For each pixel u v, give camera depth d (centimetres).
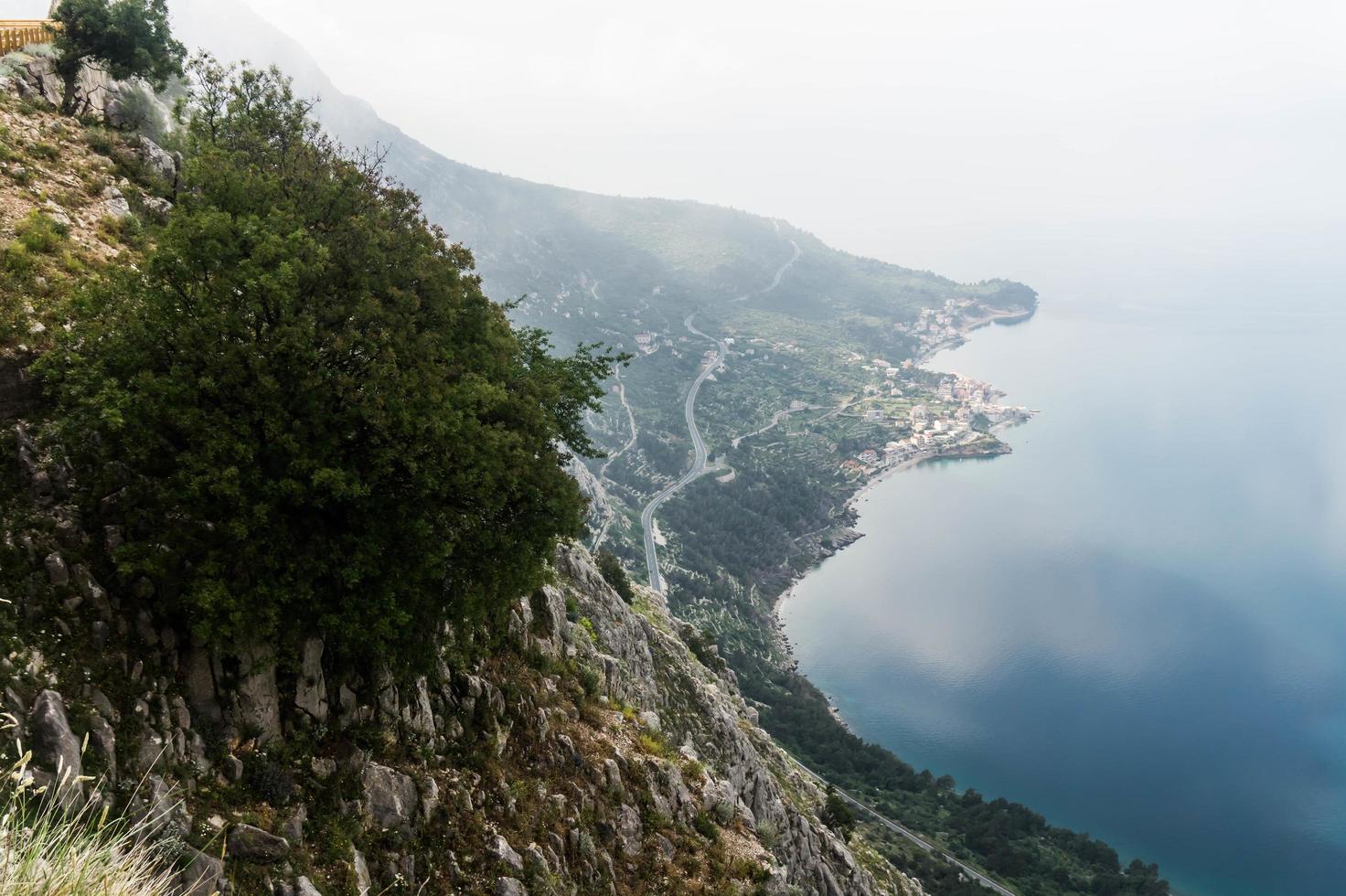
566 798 3416
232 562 2239
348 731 2641
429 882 2597
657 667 7350
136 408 2122
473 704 3300
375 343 2459
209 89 3434
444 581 2756
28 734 1778
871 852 9731
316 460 2262
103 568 2183
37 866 912
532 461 2988
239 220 2394
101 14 4416
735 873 3841
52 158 3653
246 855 2073
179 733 2139
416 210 3312
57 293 2641
